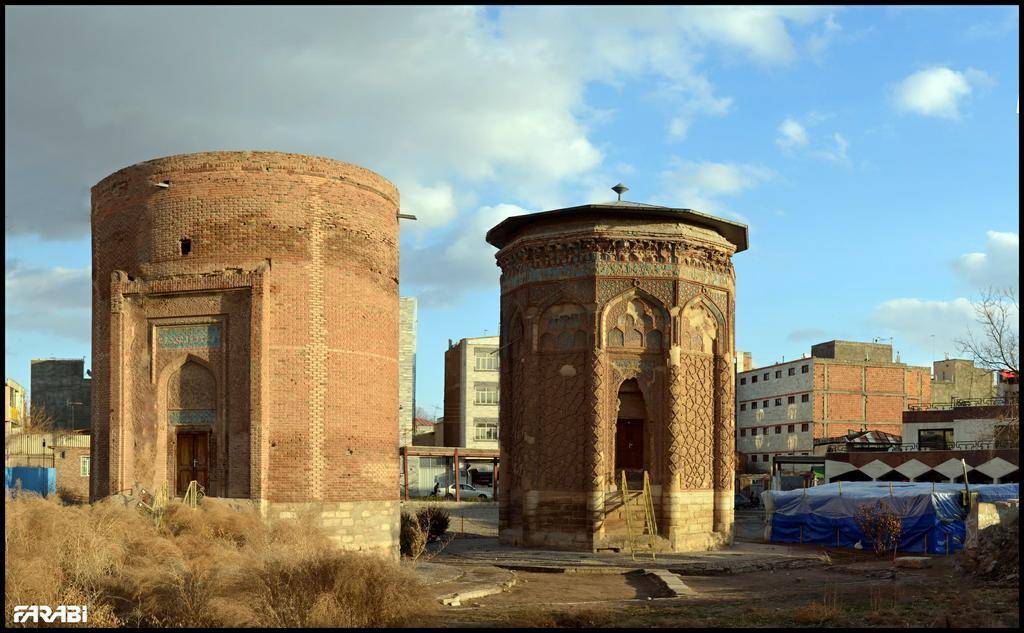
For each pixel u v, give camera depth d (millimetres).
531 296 34844
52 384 67688
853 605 19703
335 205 27969
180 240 27484
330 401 27203
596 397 33125
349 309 28000
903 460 54156
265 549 20484
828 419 82625
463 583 24562
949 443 61594
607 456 33219
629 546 32344
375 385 28641
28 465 52281
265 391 26391
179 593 18047
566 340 34219
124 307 27859
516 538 34875
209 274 27062
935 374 92188
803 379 84625
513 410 36125
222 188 27312
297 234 27250
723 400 34969
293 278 27062
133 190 28359
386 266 29672
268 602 17766
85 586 18484
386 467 28812
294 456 26516
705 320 34938
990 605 17969
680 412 33375
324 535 25188
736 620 18250
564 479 33531
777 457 64625
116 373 27656
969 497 34812
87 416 67250
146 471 27359
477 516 51938
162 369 27766
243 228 27141
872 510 34312
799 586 24953
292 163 27469
